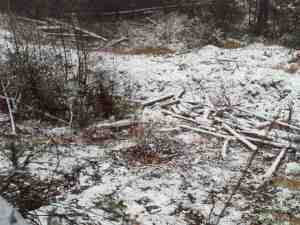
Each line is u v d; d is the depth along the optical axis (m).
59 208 5.75
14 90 9.62
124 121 9.19
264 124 9.08
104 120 9.48
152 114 9.80
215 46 14.98
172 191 6.68
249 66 12.51
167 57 14.31
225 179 7.08
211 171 7.32
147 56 14.59
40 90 9.54
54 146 7.92
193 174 7.21
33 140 8.11
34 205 5.65
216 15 17.05
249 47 14.80
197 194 6.62
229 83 11.34
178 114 9.80
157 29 16.91
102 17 17.72
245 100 10.45
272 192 6.76
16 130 8.49
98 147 8.15
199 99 10.59
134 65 13.03
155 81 11.70
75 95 9.52
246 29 16.28
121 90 11.16
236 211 6.23
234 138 8.56
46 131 8.72
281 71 11.92
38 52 11.71
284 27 15.87
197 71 12.34
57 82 9.94
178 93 10.90
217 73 12.07
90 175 6.98
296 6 16.95
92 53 14.00
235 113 9.77
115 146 8.21
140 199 6.41
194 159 7.74
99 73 11.34
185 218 6.02
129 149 8.06
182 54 14.52
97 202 6.21
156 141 8.43
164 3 18.34
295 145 8.22
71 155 7.64
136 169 7.31
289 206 6.40
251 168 7.47
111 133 8.85
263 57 13.44
